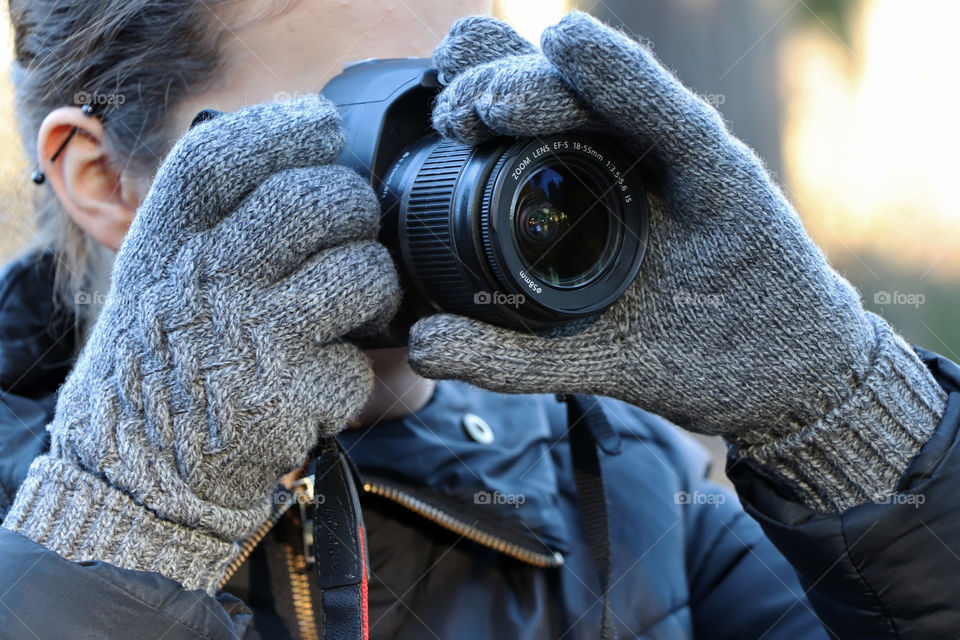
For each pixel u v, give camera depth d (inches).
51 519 36.7
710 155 39.5
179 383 37.2
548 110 37.4
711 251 41.0
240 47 45.7
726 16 127.6
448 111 38.8
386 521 48.3
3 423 47.2
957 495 39.7
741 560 54.9
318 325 38.4
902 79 142.3
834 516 40.9
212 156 38.0
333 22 46.4
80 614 34.7
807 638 48.1
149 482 36.7
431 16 48.5
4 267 51.9
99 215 48.1
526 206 39.1
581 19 36.7
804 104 138.0
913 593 40.2
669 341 42.3
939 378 44.2
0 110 56.2
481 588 47.9
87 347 40.4
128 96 46.8
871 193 138.3
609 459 56.2
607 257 40.4
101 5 46.9
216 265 37.8
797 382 40.6
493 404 54.6
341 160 43.2
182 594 36.4
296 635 44.5
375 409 49.4
